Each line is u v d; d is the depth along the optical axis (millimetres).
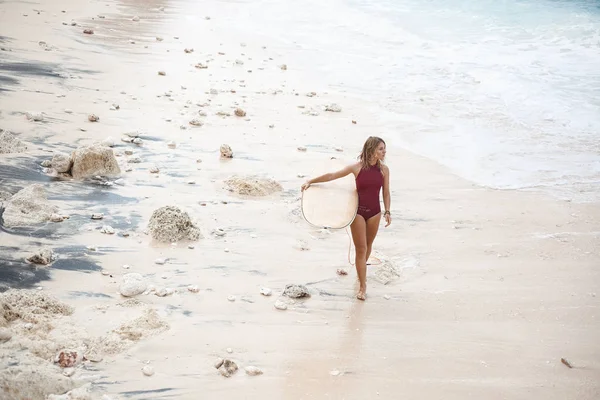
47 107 11680
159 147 10695
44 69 13898
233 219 8594
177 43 18156
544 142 12289
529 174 10883
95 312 6227
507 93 15148
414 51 19000
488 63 17562
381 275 7496
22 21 18062
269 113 13086
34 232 7613
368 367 5805
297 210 9023
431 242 8477
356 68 17219
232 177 9680
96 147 9383
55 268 6945
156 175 9625
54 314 6070
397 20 22750
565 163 11336
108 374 5387
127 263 7234
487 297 7172
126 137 10836
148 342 5867
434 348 6164
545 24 21391
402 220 9102
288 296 6898
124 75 14438
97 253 7352
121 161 9922
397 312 6805
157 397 5180
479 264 7926
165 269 7203
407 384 5586
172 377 5434
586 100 14508
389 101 14586
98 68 14688
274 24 22047
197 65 15812
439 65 17484
